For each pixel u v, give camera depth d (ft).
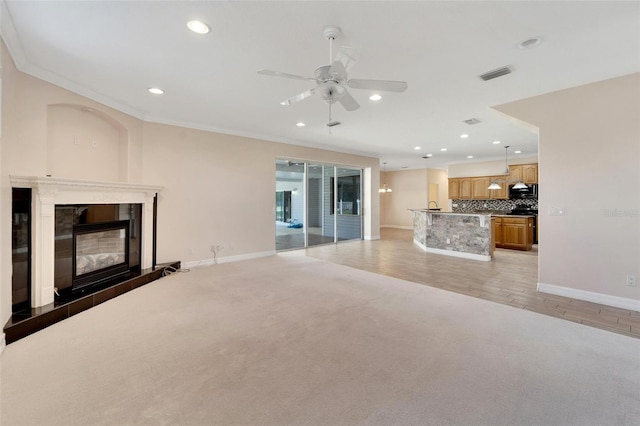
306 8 6.52
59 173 10.91
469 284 13.19
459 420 5.06
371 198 27.53
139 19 6.92
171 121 15.30
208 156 16.80
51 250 9.45
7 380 6.09
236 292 11.92
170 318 9.29
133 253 13.53
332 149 23.66
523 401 5.52
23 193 8.93
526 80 10.36
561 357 7.06
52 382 6.04
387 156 27.40
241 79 10.35
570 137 11.03
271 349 7.42
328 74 7.11
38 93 9.55
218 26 7.23
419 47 8.17
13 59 8.23
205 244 16.78
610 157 10.28
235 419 5.08
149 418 5.08
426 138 19.65
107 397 5.61
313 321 9.11
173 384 6.01
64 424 4.94
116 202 12.12
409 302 10.82
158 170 14.90
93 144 12.21
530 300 11.02
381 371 6.49
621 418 5.09
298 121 15.71
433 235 21.35
